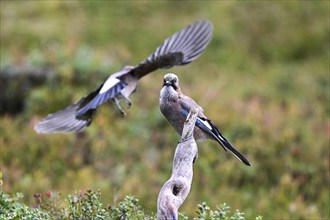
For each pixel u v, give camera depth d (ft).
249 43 85.10
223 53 82.28
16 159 49.01
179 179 23.77
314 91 73.51
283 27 87.35
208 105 61.00
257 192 48.37
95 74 61.77
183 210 42.50
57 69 61.62
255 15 87.97
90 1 88.48
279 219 43.93
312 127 58.54
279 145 53.26
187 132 24.45
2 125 53.67
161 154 52.31
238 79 76.64
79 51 65.51
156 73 71.87
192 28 28.63
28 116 57.98
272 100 68.39
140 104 58.95
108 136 53.06
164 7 89.45
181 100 26.68
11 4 88.17
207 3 90.58
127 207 27.07
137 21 86.58
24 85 60.95
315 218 44.57
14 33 81.30
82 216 27.25
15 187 43.93
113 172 48.85
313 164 51.21
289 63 84.07
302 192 48.70
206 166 49.19
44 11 86.79
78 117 27.43
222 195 45.85
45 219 27.53
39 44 79.61
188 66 76.43
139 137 54.39
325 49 86.12
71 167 49.49
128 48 82.23
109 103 57.57
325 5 90.63
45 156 49.80
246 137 55.01
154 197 44.27
